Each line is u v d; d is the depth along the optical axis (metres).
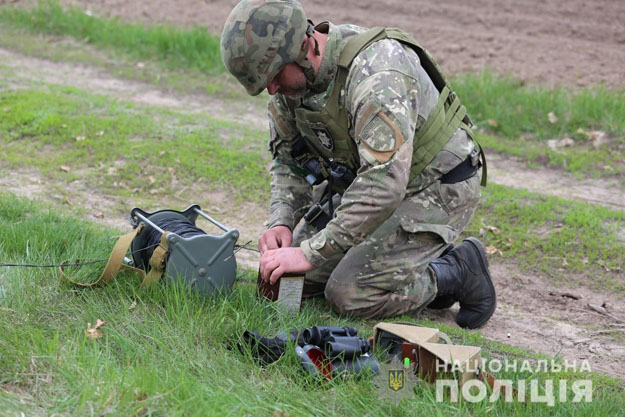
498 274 5.01
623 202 6.21
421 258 3.91
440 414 2.73
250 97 8.83
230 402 2.73
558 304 4.62
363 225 3.39
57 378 2.79
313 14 11.07
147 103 8.22
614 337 4.15
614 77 8.82
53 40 10.52
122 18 11.33
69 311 3.44
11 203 4.96
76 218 4.97
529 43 9.95
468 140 3.95
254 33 3.28
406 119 3.34
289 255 3.54
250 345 3.22
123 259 3.59
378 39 3.47
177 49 9.89
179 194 6.00
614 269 5.01
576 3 11.06
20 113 7.17
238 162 6.52
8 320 3.25
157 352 3.10
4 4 11.70
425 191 3.88
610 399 3.11
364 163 3.37
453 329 3.97
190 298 3.56
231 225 5.59
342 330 3.30
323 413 2.78
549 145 7.52
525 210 5.80
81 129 6.96
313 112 3.58
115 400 2.65
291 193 4.14
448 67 9.34
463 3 11.38
